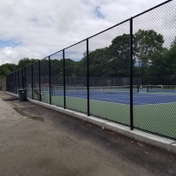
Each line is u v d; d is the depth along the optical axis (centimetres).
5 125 862
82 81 1755
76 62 1067
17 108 1398
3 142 633
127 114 1020
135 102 1534
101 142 614
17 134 721
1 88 4253
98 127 788
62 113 1136
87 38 908
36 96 1767
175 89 779
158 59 612
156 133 591
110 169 439
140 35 641
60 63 1216
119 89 1875
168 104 1358
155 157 489
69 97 1880
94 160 486
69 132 739
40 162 480
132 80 661
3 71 7994
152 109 1193
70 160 488
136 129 657
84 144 601
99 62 921
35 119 995
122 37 724
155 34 595
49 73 1384
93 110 1166
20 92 1889
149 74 651
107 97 1942
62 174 421
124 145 579
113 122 767
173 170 425
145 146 562
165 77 601
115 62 820
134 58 678
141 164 458
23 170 442
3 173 430
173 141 529
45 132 742
